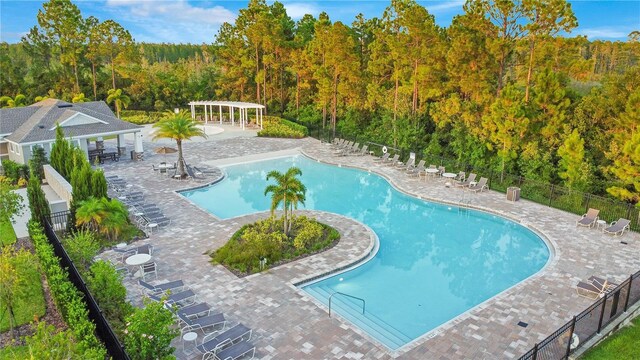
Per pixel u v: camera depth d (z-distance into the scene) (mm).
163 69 78688
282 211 23688
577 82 37469
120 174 31062
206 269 16750
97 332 12250
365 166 33594
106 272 13664
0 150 34125
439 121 35500
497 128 28547
